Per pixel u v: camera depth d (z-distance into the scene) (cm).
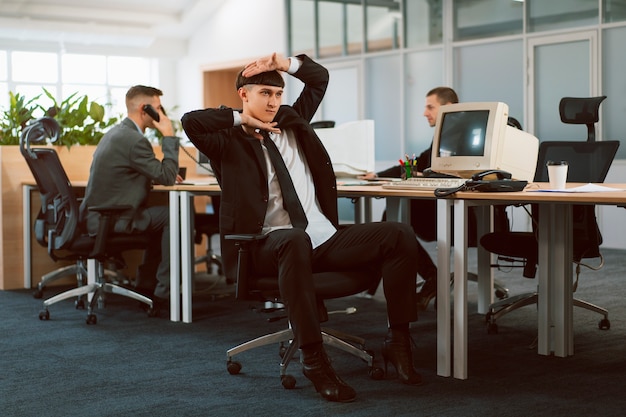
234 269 309
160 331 415
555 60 827
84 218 459
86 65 1373
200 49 1337
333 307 476
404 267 299
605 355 353
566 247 349
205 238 828
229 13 1255
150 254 496
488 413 270
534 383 307
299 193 319
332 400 286
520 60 857
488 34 887
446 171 379
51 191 480
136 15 1266
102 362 350
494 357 351
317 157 321
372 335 396
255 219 308
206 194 443
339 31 1055
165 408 282
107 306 491
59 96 1350
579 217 391
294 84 1109
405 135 984
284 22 1130
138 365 344
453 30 920
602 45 788
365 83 1027
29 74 1324
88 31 1241
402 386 304
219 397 294
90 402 290
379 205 1012
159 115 466
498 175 328
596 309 405
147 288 498
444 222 315
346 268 304
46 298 525
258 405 283
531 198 290
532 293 407
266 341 324
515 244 396
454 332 316
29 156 470
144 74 1422
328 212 323
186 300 439
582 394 291
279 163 314
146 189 462
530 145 384
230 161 310
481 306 453
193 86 1366
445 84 928
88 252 455
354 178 464
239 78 315
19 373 333
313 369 288
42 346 383
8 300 517
